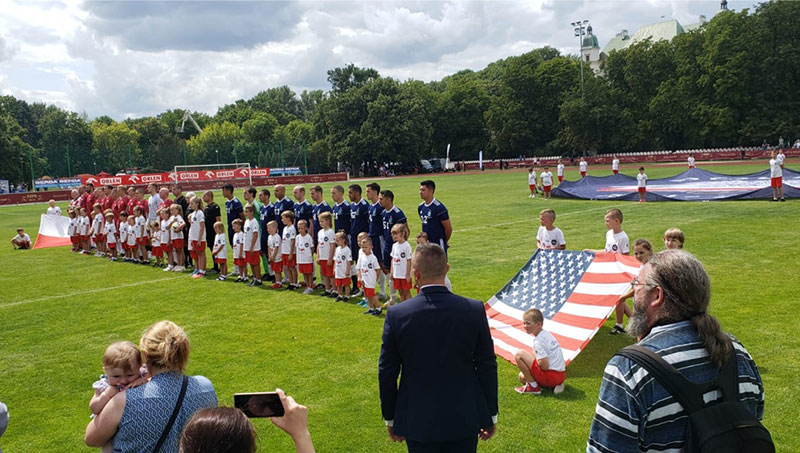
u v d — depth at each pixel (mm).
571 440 5328
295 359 7832
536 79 80188
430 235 10055
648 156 65750
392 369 3527
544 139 81750
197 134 104562
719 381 2166
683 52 69000
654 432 2160
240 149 71750
